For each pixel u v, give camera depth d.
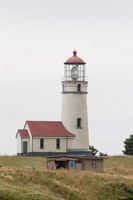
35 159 146.12
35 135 155.25
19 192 91.62
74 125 160.75
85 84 162.50
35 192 94.00
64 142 158.62
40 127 158.75
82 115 161.62
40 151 155.62
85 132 161.62
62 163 130.88
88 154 160.75
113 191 112.62
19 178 104.38
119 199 110.50
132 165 148.00
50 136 156.50
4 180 100.12
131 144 190.75
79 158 130.00
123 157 158.75
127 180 119.31
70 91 161.38
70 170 123.81
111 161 150.50
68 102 161.62
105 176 120.00
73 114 161.00
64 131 159.75
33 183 103.81
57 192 102.75
